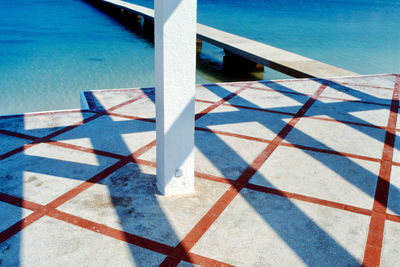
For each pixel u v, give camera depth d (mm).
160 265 2289
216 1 39562
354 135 4414
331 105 5520
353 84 6805
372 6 38562
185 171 3000
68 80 10711
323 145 4109
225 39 13312
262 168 3547
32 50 14195
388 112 5258
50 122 4625
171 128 2801
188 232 2600
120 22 22906
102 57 13539
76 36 17469
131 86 10227
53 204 2893
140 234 2566
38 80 10648
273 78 11938
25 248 2410
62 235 2539
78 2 32500
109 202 2932
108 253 2381
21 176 3301
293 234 2604
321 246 2490
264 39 17688
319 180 3354
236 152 3879
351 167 3617
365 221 2773
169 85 2674
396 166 3666
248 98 5809
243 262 2328
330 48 15852
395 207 2971
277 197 3061
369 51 15320
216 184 3242
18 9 26297
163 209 2854
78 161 3602
